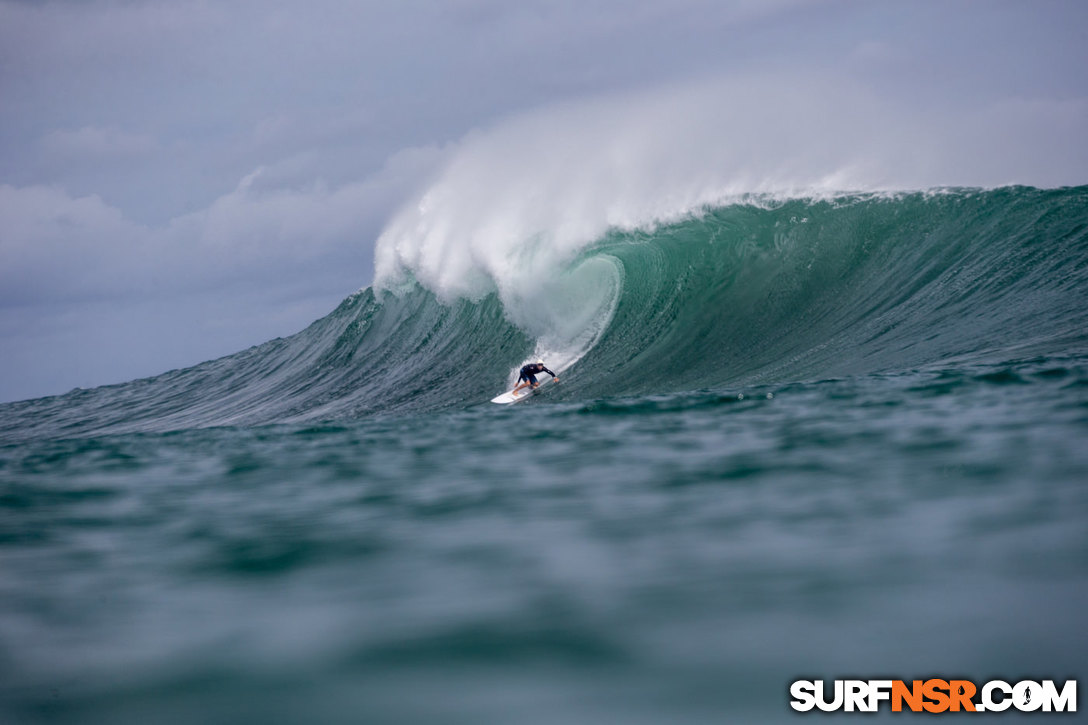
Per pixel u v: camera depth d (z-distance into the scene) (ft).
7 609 51.52
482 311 304.71
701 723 32.71
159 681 39.88
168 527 73.82
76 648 44.57
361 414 264.72
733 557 52.26
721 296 255.50
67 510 84.17
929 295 215.10
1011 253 214.48
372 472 96.63
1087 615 39.58
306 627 45.52
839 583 45.93
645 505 68.85
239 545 65.16
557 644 40.75
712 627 41.32
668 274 269.44
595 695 35.47
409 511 73.46
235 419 316.40
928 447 81.97
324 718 35.19
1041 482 64.34
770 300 246.88
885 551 50.90
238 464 110.63
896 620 40.60
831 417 108.27
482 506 73.20
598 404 154.92
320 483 91.97
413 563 56.39
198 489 93.50
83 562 62.39
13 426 453.17
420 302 334.24
